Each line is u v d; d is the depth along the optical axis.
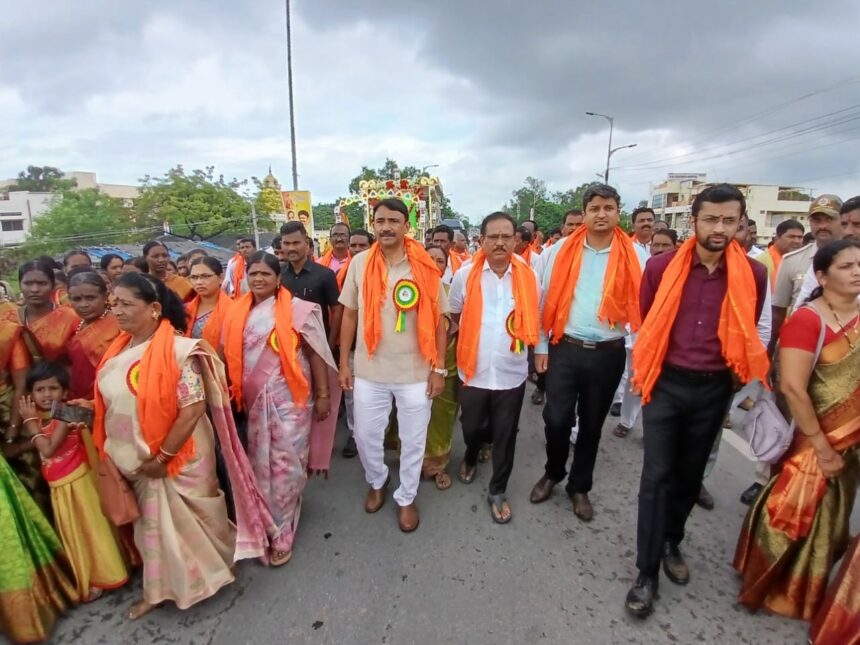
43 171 60.44
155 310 2.44
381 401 3.12
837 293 2.18
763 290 2.48
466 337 3.15
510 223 3.04
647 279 2.68
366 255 3.11
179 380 2.32
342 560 2.84
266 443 2.84
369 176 52.47
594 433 3.15
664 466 2.48
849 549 2.14
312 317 3.00
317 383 3.11
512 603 2.50
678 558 2.72
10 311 2.75
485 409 3.30
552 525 3.17
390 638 2.29
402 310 2.97
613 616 2.42
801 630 2.35
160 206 33.91
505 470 3.24
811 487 2.26
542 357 3.24
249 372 2.86
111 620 2.44
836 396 2.18
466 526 3.16
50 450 2.39
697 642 2.27
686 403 2.48
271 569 2.77
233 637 2.31
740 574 2.70
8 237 46.38
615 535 3.07
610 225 2.96
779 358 2.35
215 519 2.57
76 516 2.49
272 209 38.41
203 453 2.52
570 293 3.05
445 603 2.50
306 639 2.29
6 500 2.23
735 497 3.47
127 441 2.32
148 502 2.37
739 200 2.26
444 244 5.77
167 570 2.40
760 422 2.52
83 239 32.00
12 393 2.56
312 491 3.61
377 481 3.31
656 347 2.46
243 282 5.55
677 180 54.69
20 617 2.24
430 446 3.72
